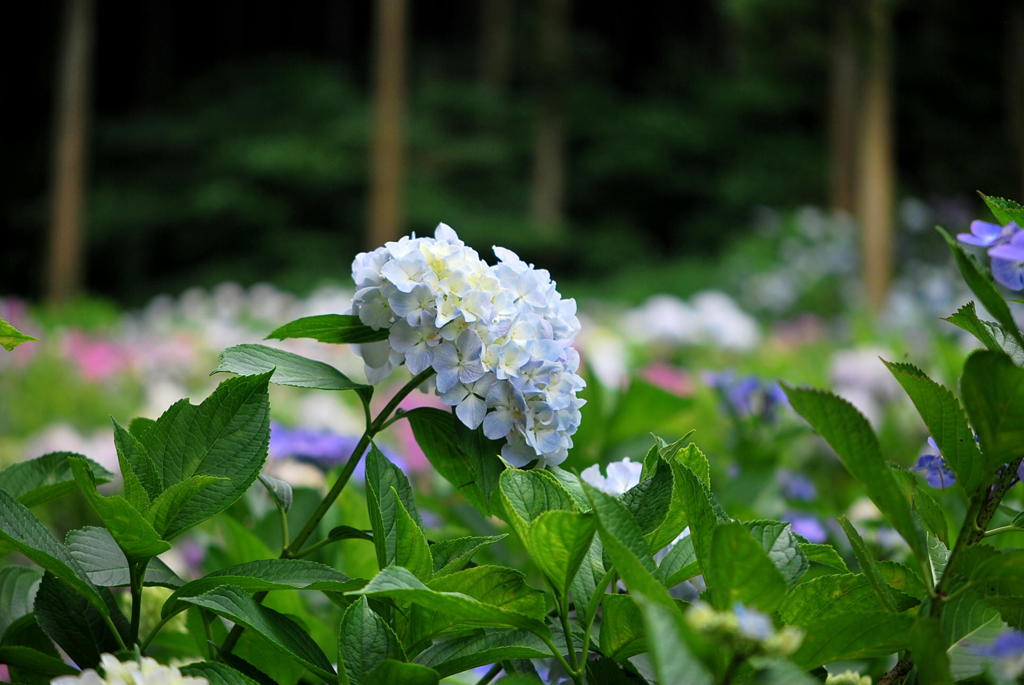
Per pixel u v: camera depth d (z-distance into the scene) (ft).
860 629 3.15
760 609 2.85
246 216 83.87
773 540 3.41
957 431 3.35
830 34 47.75
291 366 4.20
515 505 3.57
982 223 3.59
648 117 89.66
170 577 3.91
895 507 3.13
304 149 83.66
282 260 83.71
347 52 106.93
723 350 29.91
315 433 7.49
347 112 89.15
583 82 91.25
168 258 88.53
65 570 3.46
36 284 89.76
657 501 3.52
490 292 4.05
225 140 88.28
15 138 96.22
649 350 29.78
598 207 92.22
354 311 4.14
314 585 3.51
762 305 47.03
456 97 87.76
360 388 4.19
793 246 50.34
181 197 87.20
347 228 85.97
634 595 2.62
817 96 85.71
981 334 3.58
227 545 6.16
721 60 100.12
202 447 3.72
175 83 104.53
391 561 3.78
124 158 91.09
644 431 8.60
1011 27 53.72
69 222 66.74
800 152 85.35
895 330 32.94
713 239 85.92
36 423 22.40
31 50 96.84
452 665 3.50
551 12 85.97
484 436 4.12
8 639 3.98
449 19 108.99
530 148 88.74
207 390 24.23
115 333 43.75
